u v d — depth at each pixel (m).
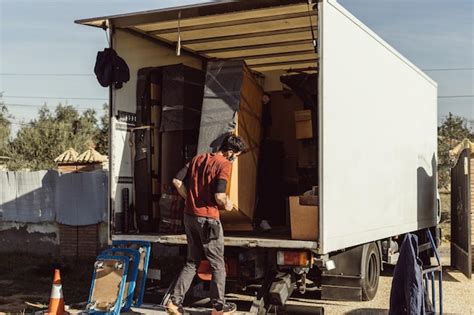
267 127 8.94
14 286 10.06
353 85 7.53
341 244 7.03
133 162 7.94
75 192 12.77
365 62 8.00
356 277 8.05
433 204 11.98
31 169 25.30
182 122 7.88
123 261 7.09
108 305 6.90
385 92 8.88
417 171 10.70
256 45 9.09
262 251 7.17
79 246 12.80
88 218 12.65
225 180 6.58
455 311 8.36
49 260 12.52
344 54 7.21
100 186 12.59
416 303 5.87
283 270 7.21
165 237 7.33
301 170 8.20
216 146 7.16
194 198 6.70
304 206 6.76
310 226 6.73
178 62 9.11
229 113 7.22
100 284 7.09
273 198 8.75
